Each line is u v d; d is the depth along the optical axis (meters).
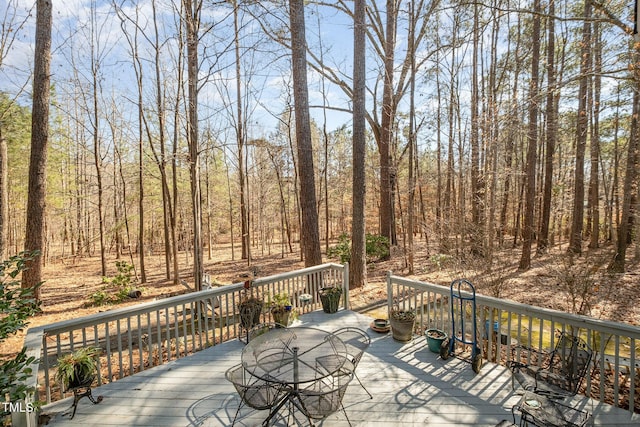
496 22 9.68
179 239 18.53
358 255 8.09
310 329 3.77
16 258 2.56
